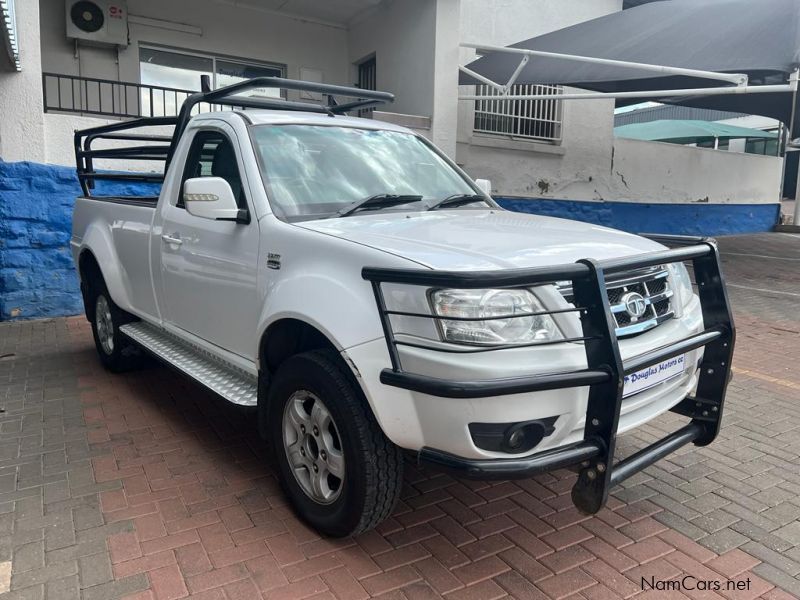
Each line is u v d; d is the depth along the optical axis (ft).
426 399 8.08
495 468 7.89
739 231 56.70
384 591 8.86
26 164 23.38
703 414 10.82
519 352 8.09
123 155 19.56
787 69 24.75
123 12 31.35
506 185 40.14
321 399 9.40
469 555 9.72
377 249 8.93
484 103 38.81
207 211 10.84
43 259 24.29
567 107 41.78
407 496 11.47
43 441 13.53
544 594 8.86
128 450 13.14
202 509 10.87
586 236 10.36
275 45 36.11
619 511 11.03
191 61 34.45
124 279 16.11
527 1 39.75
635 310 9.44
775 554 9.84
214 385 11.99
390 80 33.99
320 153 12.47
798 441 13.96
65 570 9.19
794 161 79.71
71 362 19.19
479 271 7.63
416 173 13.43
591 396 8.32
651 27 31.07
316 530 10.20
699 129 63.67
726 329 10.45
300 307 9.43
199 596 8.70
